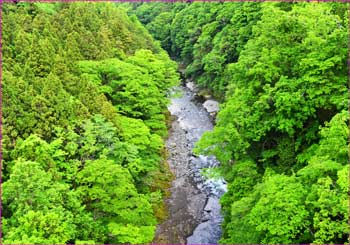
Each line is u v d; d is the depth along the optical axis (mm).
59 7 50000
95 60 41031
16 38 33031
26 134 25031
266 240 19453
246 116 28625
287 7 41031
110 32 48969
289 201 18500
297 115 26094
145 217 25469
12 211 20141
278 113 26766
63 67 31734
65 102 27969
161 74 42812
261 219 19250
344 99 24094
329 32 28094
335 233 17578
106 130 27078
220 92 57812
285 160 27141
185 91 66500
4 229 19109
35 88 28438
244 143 27125
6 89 25875
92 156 26156
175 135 49312
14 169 20156
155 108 38812
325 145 21297
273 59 29188
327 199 16984
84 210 23172
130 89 36781
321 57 25906
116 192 22750
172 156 44125
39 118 26078
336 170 18938
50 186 20875
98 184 23156
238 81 33406
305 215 18094
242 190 26078
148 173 32469
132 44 53406
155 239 31281
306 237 18781
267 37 31672
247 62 31734
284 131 28062
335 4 34938
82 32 42969
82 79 32344
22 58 31578
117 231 21641
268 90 27453
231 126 27375
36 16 39875
